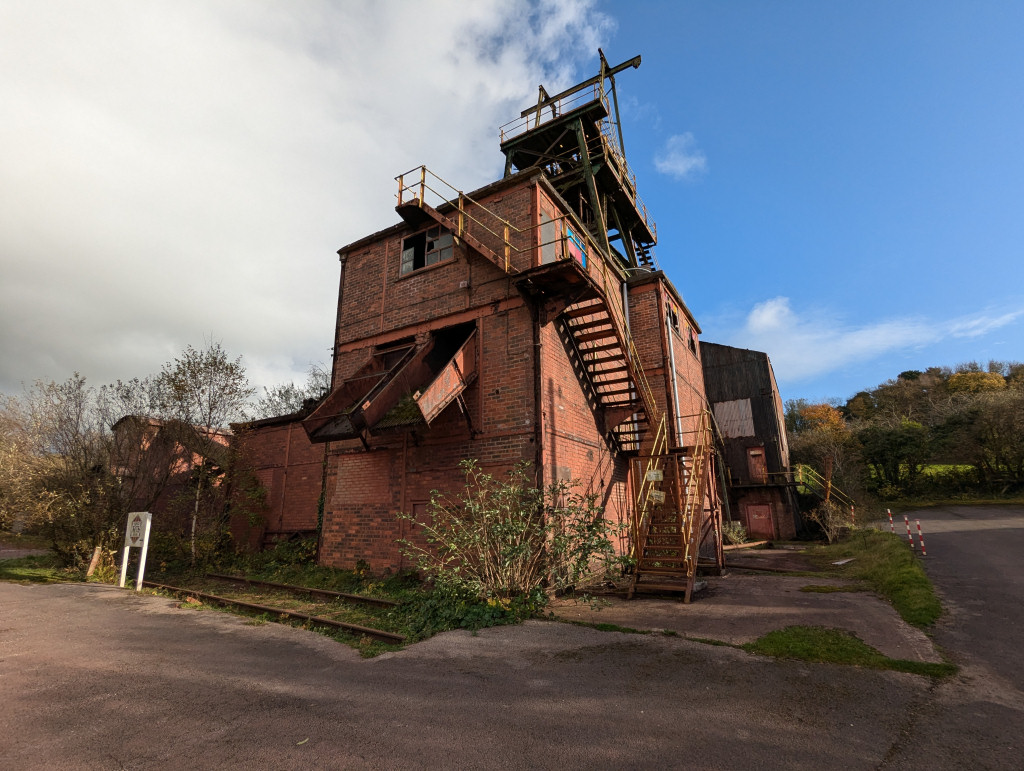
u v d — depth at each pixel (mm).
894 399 56062
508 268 10328
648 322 15719
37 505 12938
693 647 5645
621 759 3244
